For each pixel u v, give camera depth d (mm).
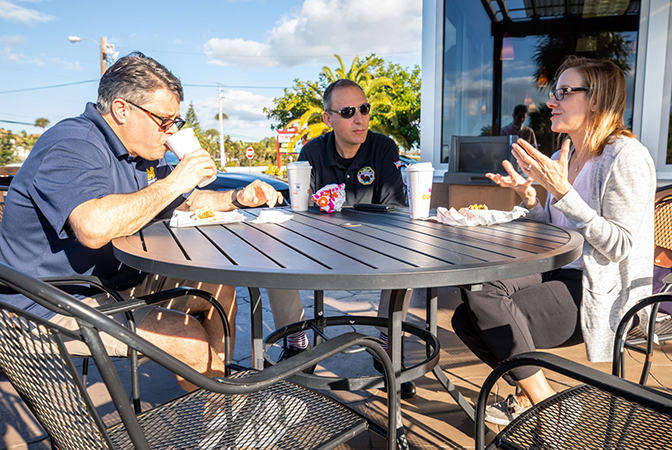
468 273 1057
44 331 732
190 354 1579
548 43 4637
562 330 1653
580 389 1230
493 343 1581
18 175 1602
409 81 26406
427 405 2086
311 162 2783
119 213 1455
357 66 26766
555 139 4789
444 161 5004
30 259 1641
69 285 1652
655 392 788
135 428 786
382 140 2826
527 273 1130
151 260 1197
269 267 1095
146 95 1712
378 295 3863
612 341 1649
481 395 1042
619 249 1553
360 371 2441
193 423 1155
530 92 4777
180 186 1598
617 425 1059
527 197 1944
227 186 6039
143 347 771
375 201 2791
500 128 4891
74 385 747
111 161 1773
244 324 3234
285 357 2381
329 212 2236
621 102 1784
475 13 4727
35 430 1896
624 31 4387
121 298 1548
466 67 4832
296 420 1175
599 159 1751
